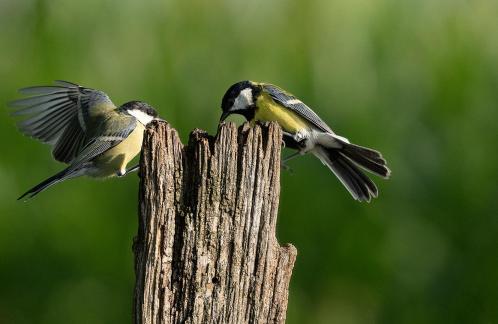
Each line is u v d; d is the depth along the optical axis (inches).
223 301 240.4
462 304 466.9
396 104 451.5
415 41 455.8
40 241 463.2
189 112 442.0
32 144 458.9
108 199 464.1
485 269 465.7
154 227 240.1
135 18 451.5
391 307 468.1
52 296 470.3
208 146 239.5
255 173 242.2
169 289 239.6
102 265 463.2
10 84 451.5
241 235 241.4
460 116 456.1
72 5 453.4
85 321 471.2
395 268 464.1
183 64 447.5
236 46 450.3
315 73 444.1
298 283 464.4
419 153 454.9
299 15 450.3
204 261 239.5
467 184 458.9
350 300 468.1
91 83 440.5
